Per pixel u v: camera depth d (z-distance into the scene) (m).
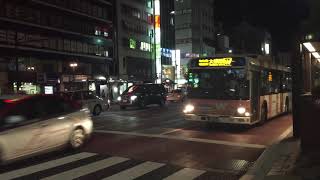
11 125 9.03
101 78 57.38
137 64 68.38
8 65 42.56
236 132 15.43
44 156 10.45
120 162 9.71
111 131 15.84
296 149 10.78
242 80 15.49
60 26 50.81
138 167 9.17
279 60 22.52
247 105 15.48
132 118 22.27
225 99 15.73
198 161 9.86
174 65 81.06
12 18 43.09
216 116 15.88
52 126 10.17
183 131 15.78
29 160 9.94
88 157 10.34
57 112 10.59
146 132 15.48
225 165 9.41
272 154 10.21
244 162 9.76
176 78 80.75
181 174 8.52
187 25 88.62
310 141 10.23
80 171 8.74
